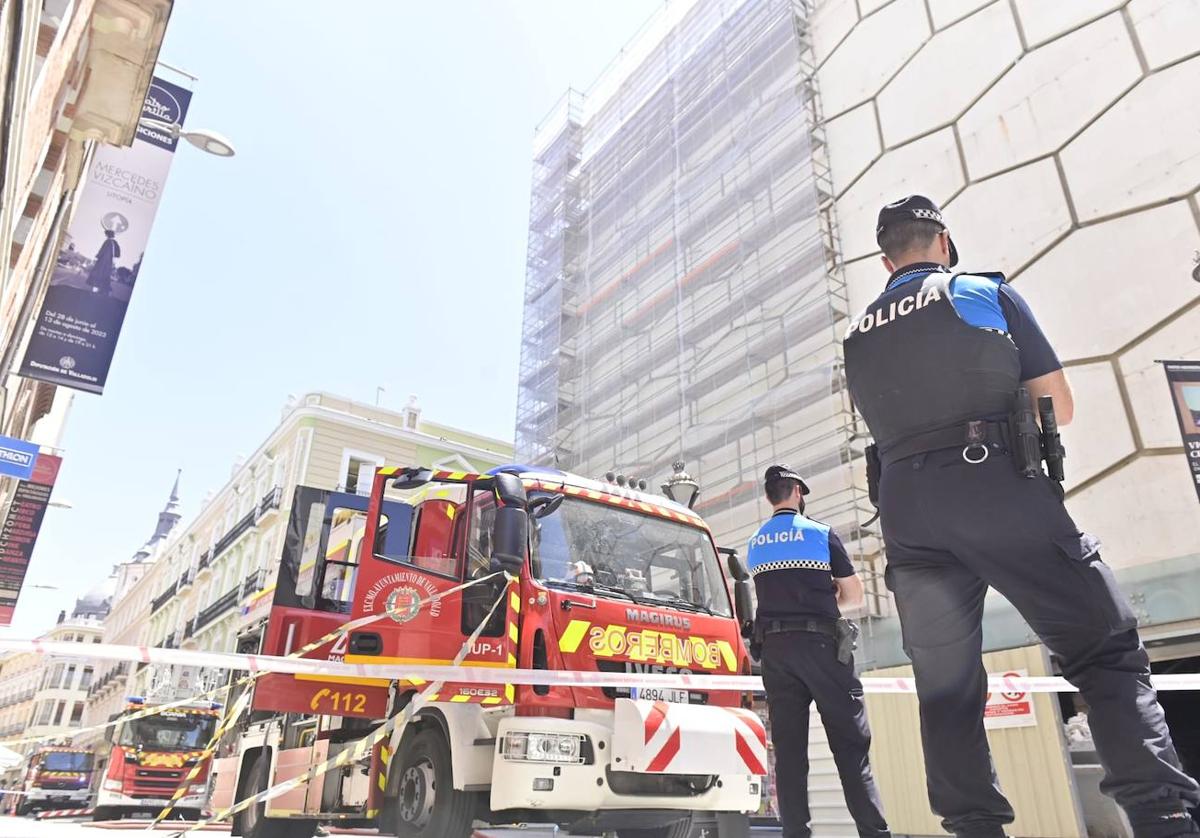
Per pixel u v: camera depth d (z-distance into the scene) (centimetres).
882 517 206
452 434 2803
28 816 2111
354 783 552
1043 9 1088
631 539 543
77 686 6062
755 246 1484
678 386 1609
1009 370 192
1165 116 919
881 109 1310
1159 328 866
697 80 1823
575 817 439
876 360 211
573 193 2270
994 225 1076
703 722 461
